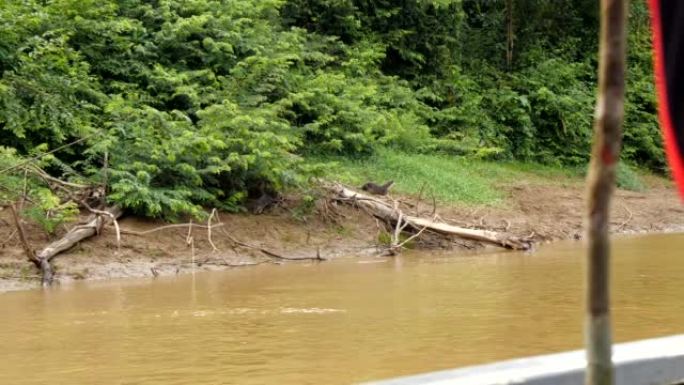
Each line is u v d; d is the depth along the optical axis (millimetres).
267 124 13617
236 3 16172
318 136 16406
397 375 5336
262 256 11867
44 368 5676
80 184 11602
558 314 7391
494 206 16141
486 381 2539
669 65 2123
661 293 8336
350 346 6215
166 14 15172
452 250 13203
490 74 22812
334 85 16859
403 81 20000
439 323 7031
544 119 22094
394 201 14133
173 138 12227
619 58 1964
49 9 13633
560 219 16375
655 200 19391
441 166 17578
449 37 21297
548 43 24891
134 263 10703
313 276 10195
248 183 13195
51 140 12562
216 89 14867
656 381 2826
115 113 12531
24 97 12469
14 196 10938
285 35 16984
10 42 12750
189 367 5645
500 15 24516
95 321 7316
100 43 14359
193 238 11648
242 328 6949
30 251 9797
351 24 19344
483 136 20531
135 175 11805
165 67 15016
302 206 13242
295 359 5824
